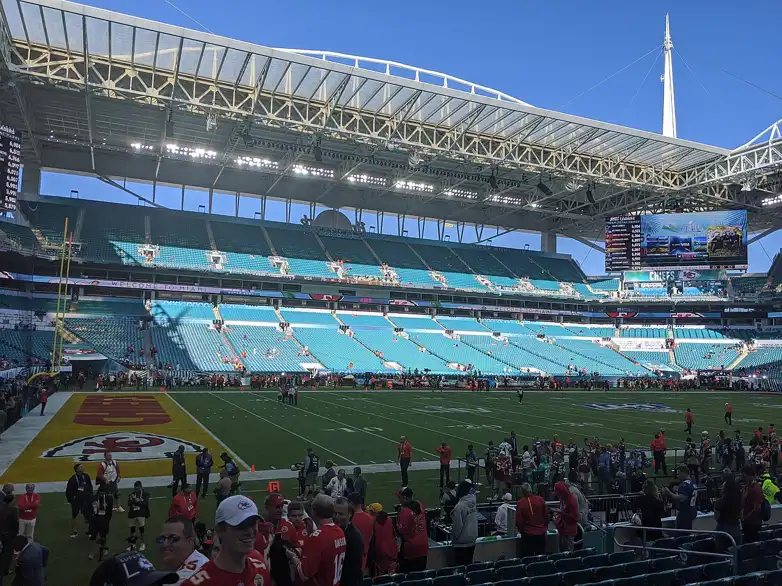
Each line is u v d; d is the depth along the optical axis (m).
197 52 39.91
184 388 50.59
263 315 68.06
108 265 61.59
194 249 68.00
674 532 10.62
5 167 36.66
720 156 56.66
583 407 44.97
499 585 7.37
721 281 79.00
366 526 7.93
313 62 40.56
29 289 59.25
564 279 89.38
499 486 18.47
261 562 3.77
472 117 49.22
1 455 21.39
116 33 37.53
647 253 65.19
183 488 11.56
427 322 77.06
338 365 61.38
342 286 74.31
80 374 46.84
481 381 59.16
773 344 78.25
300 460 22.20
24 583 7.77
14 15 35.47
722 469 21.48
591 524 12.02
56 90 43.38
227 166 60.06
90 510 12.60
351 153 56.94
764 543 8.93
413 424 33.06
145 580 3.39
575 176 57.84
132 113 48.81
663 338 82.94
